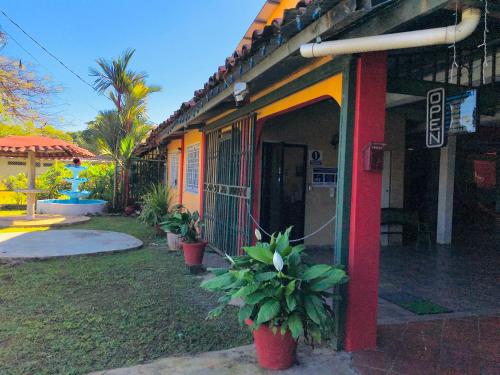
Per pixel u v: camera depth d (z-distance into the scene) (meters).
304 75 3.99
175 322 4.02
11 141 11.45
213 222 7.71
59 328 3.80
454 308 4.49
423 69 4.59
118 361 3.19
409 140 9.20
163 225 6.58
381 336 3.66
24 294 4.80
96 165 17.89
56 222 10.90
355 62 3.28
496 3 2.21
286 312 2.97
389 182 8.36
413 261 6.88
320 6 2.57
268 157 7.80
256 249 3.17
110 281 5.44
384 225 8.38
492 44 3.90
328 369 3.07
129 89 14.32
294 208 7.96
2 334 3.64
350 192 3.32
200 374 2.98
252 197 5.77
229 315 4.25
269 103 5.06
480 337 3.67
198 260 6.02
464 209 11.44
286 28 2.96
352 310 3.33
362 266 3.32
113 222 11.73
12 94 11.38
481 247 8.27
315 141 8.05
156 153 16.03
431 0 2.27
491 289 5.25
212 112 6.89
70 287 5.13
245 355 3.31
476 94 3.49
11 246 7.44
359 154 3.27
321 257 7.24
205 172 8.44
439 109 3.71
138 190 14.65
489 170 11.86
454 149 8.49
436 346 3.47
